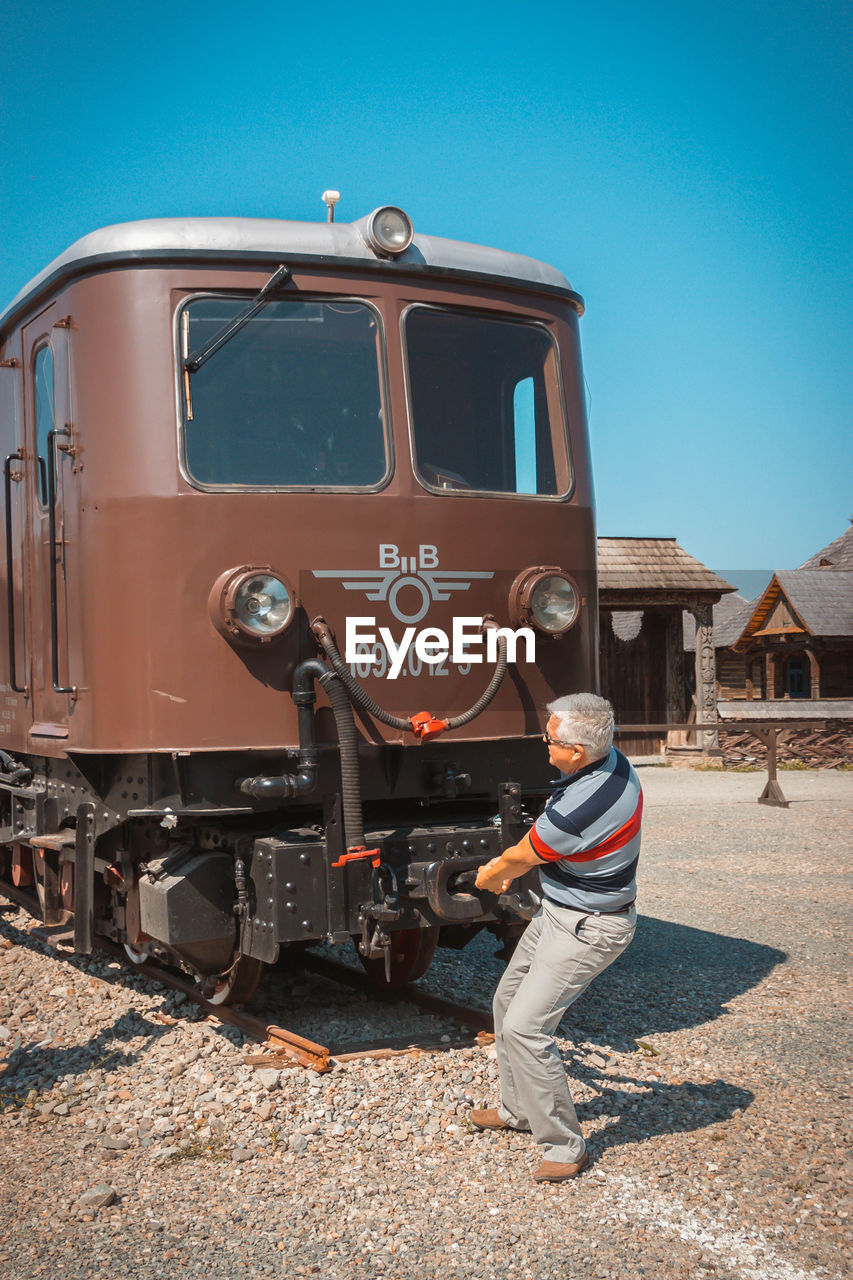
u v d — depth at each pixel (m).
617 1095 4.52
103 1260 3.27
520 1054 3.79
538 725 5.24
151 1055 4.90
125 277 4.85
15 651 6.17
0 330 6.21
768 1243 3.38
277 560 4.76
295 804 4.81
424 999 5.58
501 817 4.94
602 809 3.83
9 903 7.76
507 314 5.43
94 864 5.23
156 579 4.68
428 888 4.71
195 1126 4.19
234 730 4.64
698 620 21.42
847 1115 4.34
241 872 4.70
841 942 7.25
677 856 10.79
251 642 4.60
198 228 4.88
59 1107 4.36
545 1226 3.48
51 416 5.54
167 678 4.64
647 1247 3.35
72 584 5.06
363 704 4.69
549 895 3.94
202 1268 3.23
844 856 10.76
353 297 5.06
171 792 4.66
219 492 4.72
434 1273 3.21
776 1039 5.27
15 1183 3.77
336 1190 3.71
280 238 4.95
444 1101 4.41
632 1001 5.89
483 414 5.37
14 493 6.12
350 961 6.64
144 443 4.75
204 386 4.82
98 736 4.79
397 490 4.99
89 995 5.79
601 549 21.25
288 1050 4.83
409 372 5.12
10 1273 3.20
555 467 5.55
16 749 6.16
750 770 21.30
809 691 29.58
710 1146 4.05
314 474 4.92
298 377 4.96
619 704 22.39
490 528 5.18
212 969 5.12
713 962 6.72
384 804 5.37
